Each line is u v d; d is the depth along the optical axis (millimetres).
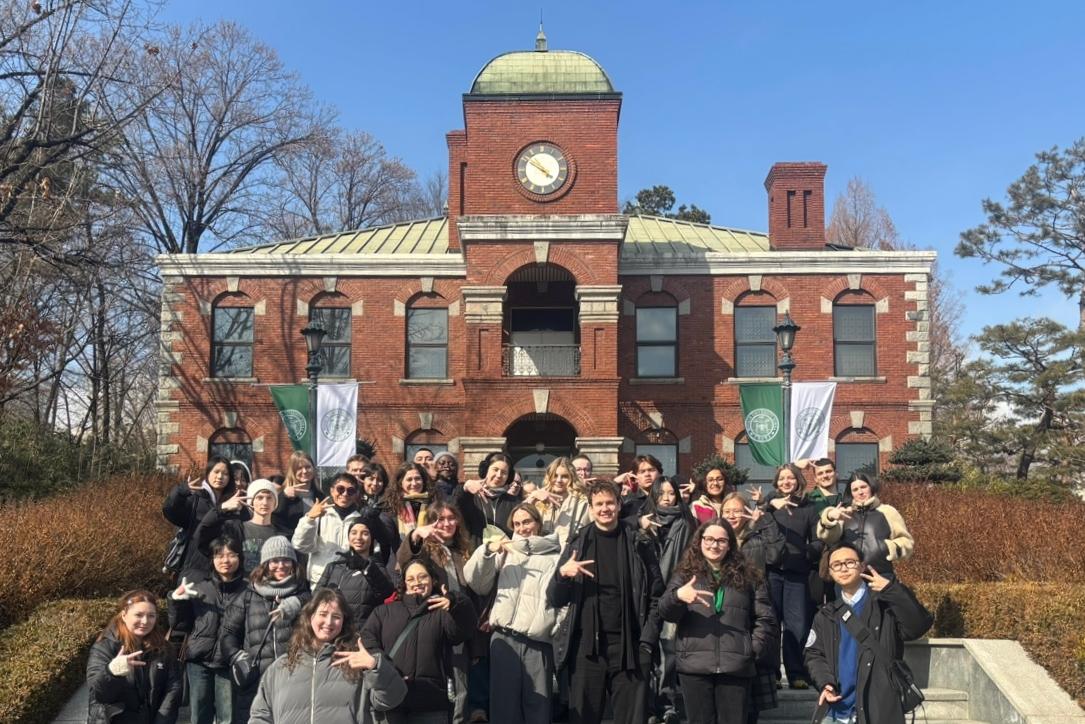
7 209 22109
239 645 8625
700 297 28109
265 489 9844
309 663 6996
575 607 8305
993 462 40969
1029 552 13938
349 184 55594
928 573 14367
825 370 27734
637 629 8305
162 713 7859
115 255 33625
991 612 11359
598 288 25906
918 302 27922
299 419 21625
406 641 7781
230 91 42469
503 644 8508
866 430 27625
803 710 10336
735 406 27672
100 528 13766
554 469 9656
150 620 7797
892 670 7559
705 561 8109
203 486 10758
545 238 26141
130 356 39125
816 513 10656
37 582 11703
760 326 28078
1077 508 16406
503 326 28562
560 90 26984
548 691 8523
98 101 24031
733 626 7973
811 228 29188
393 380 28031
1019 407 40250
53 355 34062
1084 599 10891
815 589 10438
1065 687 9922
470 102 26812
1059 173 46500
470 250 26219
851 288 28078
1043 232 46656
